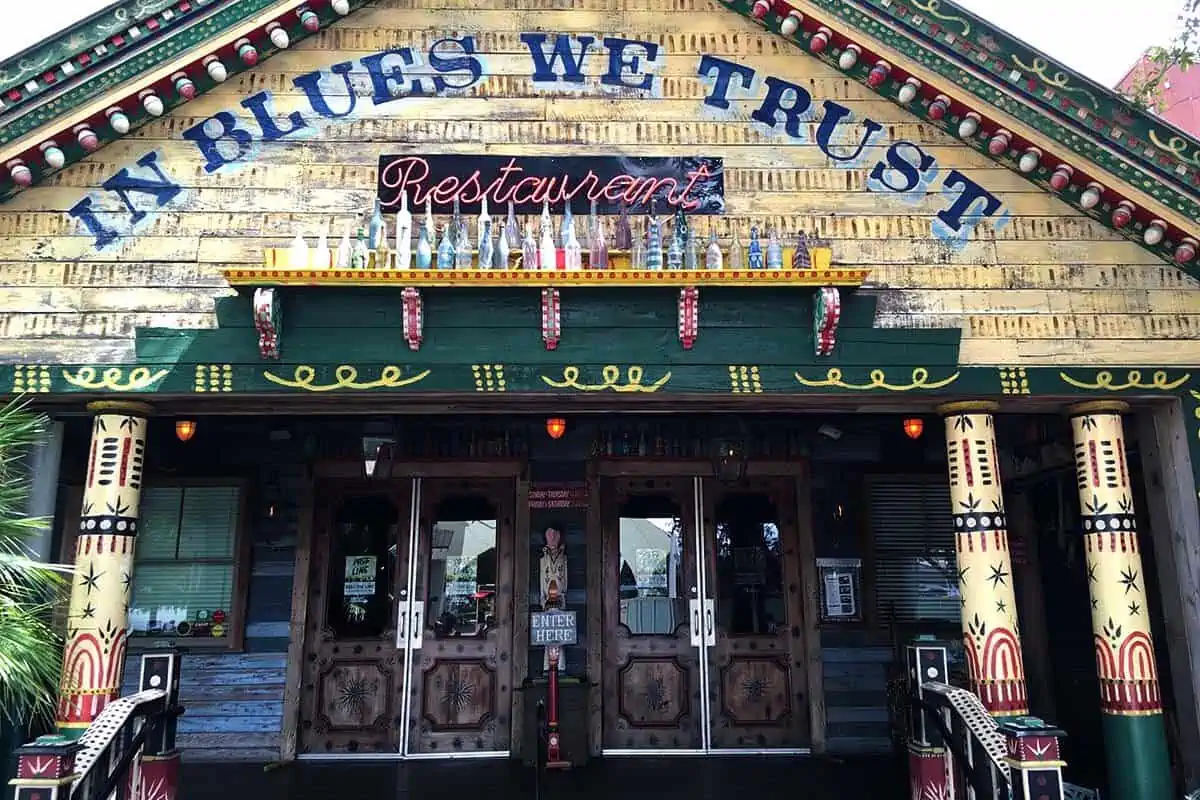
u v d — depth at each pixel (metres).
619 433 7.68
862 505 7.70
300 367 5.12
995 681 5.12
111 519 5.09
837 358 5.27
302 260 5.07
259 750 7.07
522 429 7.68
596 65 5.64
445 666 7.33
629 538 7.62
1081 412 5.50
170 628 7.23
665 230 5.46
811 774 6.56
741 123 5.60
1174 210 5.34
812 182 5.54
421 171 5.45
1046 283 5.45
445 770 6.72
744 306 5.29
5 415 4.68
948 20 5.45
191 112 5.43
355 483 7.61
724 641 7.46
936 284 5.42
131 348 5.14
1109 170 5.38
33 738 5.52
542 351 5.19
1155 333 5.41
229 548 7.38
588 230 5.41
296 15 5.46
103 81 5.17
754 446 7.72
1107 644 5.25
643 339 5.23
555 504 7.58
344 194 5.41
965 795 5.02
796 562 7.58
